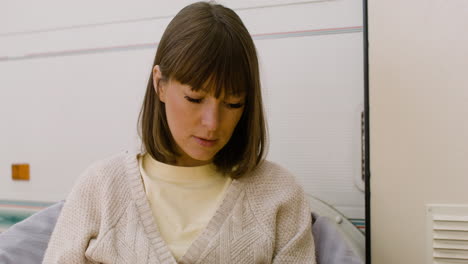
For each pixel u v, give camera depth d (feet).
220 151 2.42
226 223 2.16
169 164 2.35
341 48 3.13
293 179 2.46
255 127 2.19
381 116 2.86
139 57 3.71
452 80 2.72
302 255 2.18
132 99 3.74
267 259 2.10
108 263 2.05
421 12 2.77
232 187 2.29
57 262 2.10
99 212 2.24
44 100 4.08
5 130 4.26
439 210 2.75
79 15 3.92
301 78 3.23
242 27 2.04
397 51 2.82
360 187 3.12
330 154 3.19
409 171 2.81
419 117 2.79
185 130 1.97
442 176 2.75
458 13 2.70
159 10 3.63
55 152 4.06
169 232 2.15
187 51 1.84
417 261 2.80
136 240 2.07
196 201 2.26
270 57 3.30
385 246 2.86
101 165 2.37
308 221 2.32
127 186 2.29
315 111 3.22
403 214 2.83
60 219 2.29
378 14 2.86
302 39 3.22
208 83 1.84
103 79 3.84
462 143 2.70
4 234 2.78
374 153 2.88
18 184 4.23
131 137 3.75
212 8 2.04
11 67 4.21
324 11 3.16
